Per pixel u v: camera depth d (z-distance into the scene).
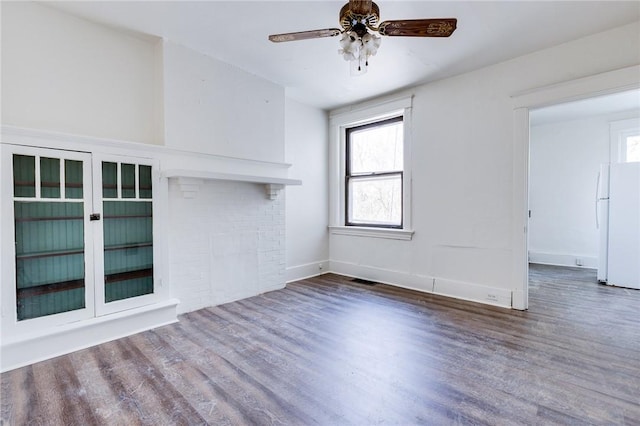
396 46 2.65
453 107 3.30
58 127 2.23
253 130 3.30
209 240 2.97
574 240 5.01
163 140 2.62
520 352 2.09
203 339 2.30
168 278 2.68
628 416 1.45
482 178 3.12
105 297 2.34
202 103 2.86
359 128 4.35
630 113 4.46
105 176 2.34
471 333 2.40
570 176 5.02
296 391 1.67
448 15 2.22
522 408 1.51
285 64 3.05
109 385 1.72
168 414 1.48
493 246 3.07
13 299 1.96
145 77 2.66
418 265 3.65
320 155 4.42
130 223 2.47
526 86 2.82
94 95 2.39
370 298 3.31
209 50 2.79
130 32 2.51
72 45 2.29
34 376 1.81
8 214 1.94
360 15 1.80
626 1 2.05
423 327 2.53
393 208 4.01
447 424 1.41
